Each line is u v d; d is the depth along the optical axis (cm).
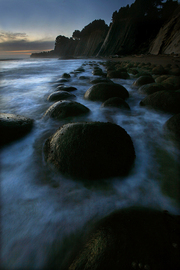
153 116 308
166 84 428
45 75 1023
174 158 192
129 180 159
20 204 139
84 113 297
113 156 160
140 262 83
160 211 122
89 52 6319
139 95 432
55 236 114
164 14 3109
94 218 124
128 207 131
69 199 142
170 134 229
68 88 521
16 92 555
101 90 385
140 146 218
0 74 1077
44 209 134
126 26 3684
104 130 168
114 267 84
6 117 246
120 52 3397
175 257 84
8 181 165
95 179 156
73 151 161
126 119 300
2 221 125
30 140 238
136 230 100
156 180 160
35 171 176
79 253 99
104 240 97
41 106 404
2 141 216
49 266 99
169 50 1767
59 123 281
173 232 97
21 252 106
